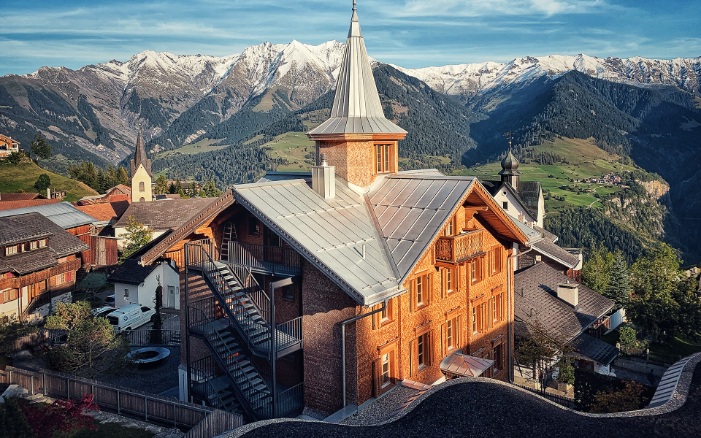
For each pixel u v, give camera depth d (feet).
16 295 154.92
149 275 172.96
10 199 342.03
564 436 54.80
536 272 148.46
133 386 105.09
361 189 90.89
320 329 75.25
